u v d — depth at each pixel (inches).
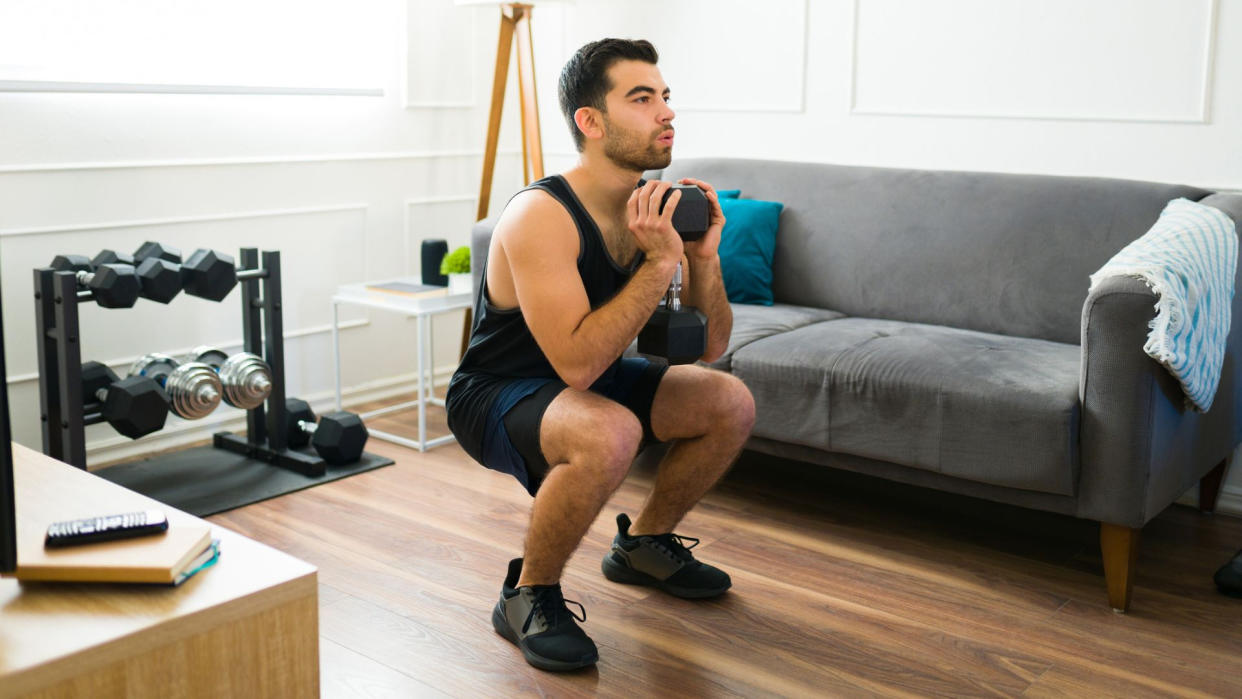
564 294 76.1
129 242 126.1
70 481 69.8
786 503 114.3
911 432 99.3
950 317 119.5
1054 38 122.6
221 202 134.3
